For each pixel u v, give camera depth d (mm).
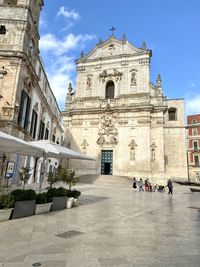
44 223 8422
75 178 13281
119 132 40500
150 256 5418
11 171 18422
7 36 21266
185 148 43469
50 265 4750
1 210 8453
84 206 13000
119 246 6121
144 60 42312
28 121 23078
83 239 6664
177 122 45438
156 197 20484
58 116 43031
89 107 43156
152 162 37812
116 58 44406
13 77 20031
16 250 5586
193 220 9992
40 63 27031
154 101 40625
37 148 9539
